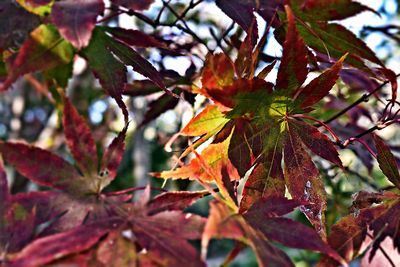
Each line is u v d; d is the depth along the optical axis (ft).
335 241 0.97
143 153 3.87
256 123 1.02
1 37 0.94
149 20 1.30
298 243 0.87
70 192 0.89
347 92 1.93
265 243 0.84
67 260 0.77
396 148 1.85
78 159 0.91
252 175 1.03
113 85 0.99
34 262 0.72
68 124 0.91
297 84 0.99
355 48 1.09
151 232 0.83
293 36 0.94
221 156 1.03
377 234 0.98
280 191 1.03
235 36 1.43
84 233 0.80
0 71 0.98
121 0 0.96
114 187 5.57
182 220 0.86
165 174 0.98
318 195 1.03
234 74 0.93
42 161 0.89
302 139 1.06
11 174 2.21
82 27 0.86
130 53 1.04
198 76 1.51
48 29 0.91
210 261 7.61
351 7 1.05
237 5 1.08
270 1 1.10
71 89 2.07
